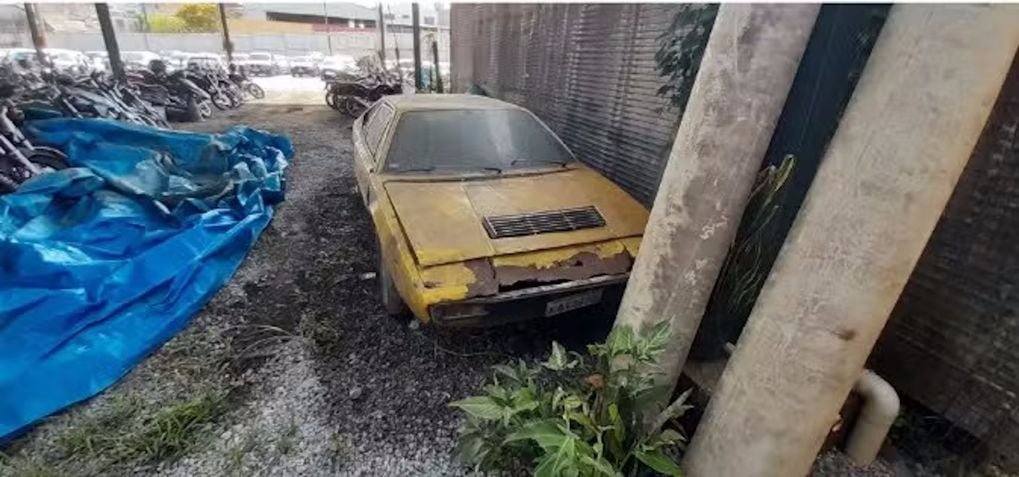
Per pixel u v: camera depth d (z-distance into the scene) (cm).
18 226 319
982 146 182
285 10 4269
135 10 3903
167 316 274
